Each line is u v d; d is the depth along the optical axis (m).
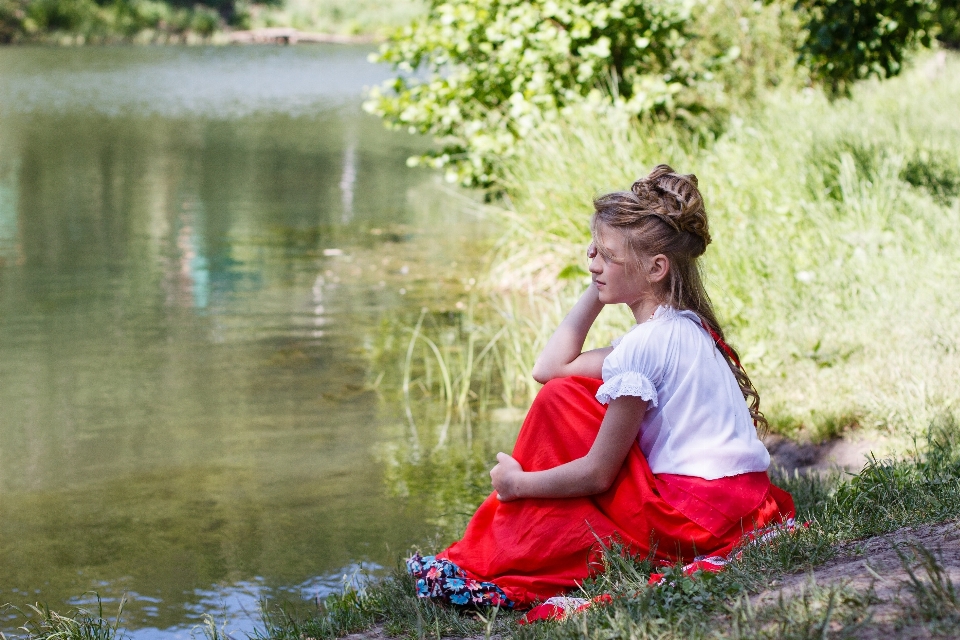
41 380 6.28
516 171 9.27
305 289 8.62
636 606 2.39
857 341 5.23
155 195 13.03
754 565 2.58
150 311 7.91
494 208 10.15
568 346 3.02
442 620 2.79
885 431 4.40
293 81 31.05
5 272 9.11
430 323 7.61
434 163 10.10
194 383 6.23
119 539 4.12
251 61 38.72
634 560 2.71
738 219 7.12
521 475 2.81
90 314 7.80
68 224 11.23
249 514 4.35
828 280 6.02
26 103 23.94
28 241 10.39
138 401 5.89
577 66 9.94
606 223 2.83
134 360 6.69
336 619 3.10
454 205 12.52
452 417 5.66
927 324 5.08
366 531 4.16
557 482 2.76
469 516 4.27
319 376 6.38
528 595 2.78
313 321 7.66
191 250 10.05
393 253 9.97
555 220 8.66
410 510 4.38
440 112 9.72
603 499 2.80
